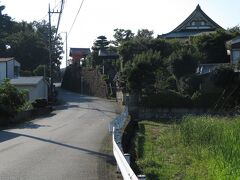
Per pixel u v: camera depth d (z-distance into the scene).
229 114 38.06
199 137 18.42
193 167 14.00
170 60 43.06
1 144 19.25
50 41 54.41
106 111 41.97
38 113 39.53
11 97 32.84
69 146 18.50
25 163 14.15
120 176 12.08
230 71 40.62
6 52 75.69
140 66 41.41
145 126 30.61
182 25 60.56
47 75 70.50
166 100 40.22
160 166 14.70
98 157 15.55
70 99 60.34
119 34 75.50
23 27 88.31
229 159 12.71
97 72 67.38
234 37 49.56
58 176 12.05
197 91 41.16
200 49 50.03
